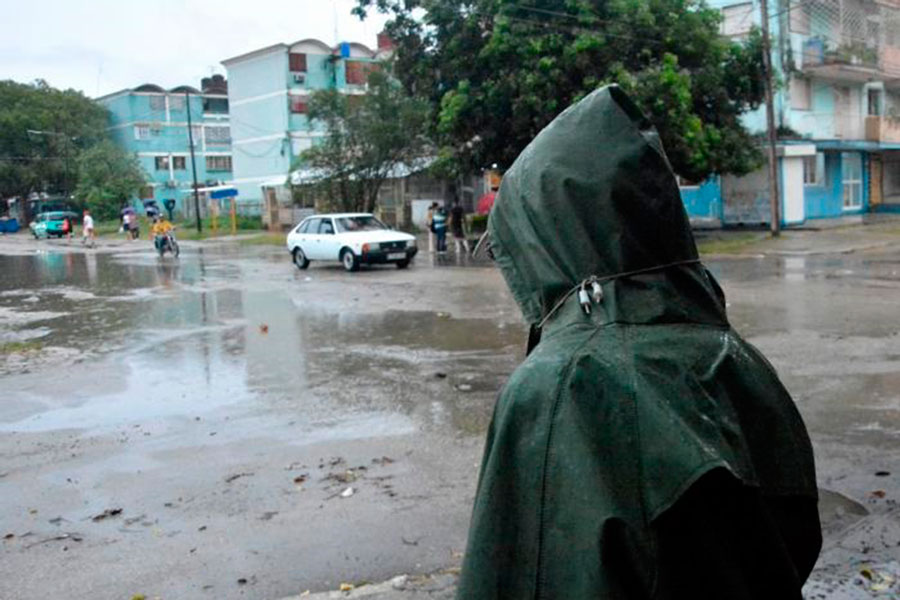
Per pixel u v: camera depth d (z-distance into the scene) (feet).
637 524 3.94
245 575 14.64
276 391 29.07
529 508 4.24
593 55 72.54
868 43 110.11
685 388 4.26
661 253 4.72
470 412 25.03
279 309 50.03
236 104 167.32
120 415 26.73
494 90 74.54
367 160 115.34
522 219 4.98
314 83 157.99
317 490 18.92
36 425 25.89
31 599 14.06
